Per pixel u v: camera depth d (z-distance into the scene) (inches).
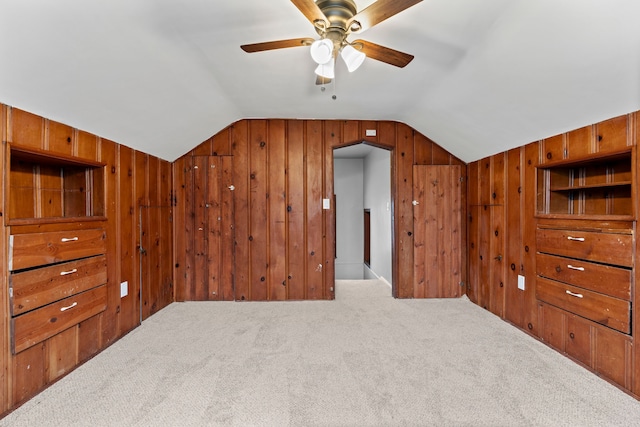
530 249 106.6
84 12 56.9
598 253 80.4
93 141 95.0
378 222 218.7
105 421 63.9
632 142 72.3
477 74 88.8
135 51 72.9
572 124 86.7
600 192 92.2
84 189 98.7
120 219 107.5
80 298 87.4
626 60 60.7
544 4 58.6
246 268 145.5
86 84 74.5
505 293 120.0
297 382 77.9
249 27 72.6
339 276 277.6
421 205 148.6
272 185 145.5
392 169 150.9
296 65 92.4
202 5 63.9
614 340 76.1
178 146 134.6
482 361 88.0
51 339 78.1
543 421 63.7
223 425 62.8
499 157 124.0
